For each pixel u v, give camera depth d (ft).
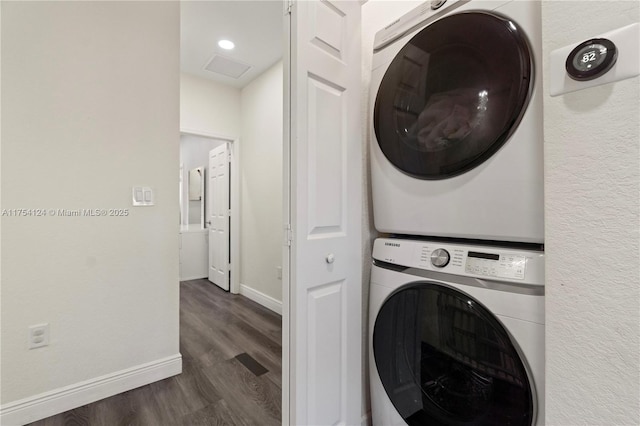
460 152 2.88
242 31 8.49
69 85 5.18
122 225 5.71
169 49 6.25
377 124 3.75
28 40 4.83
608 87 1.81
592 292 1.88
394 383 3.49
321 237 3.43
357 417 3.92
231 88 12.12
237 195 12.37
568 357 1.98
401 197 3.45
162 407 5.27
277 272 10.32
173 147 6.29
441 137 3.04
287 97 3.30
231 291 12.53
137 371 5.85
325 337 3.51
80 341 5.32
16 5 4.74
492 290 2.64
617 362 1.78
